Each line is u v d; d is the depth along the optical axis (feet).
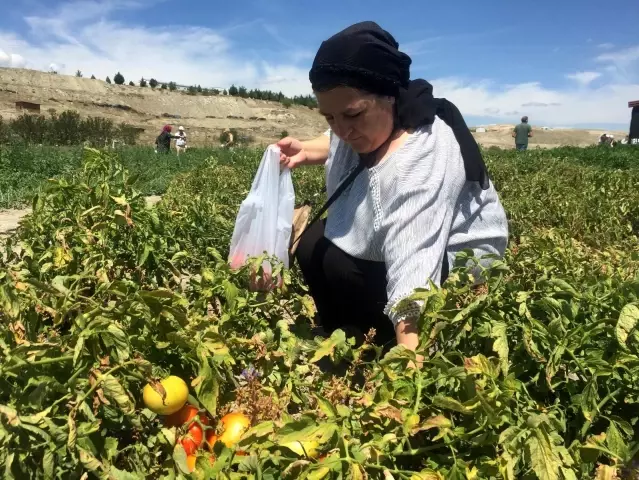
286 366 3.06
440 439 2.52
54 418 2.25
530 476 2.23
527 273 3.82
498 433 2.40
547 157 25.88
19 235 4.36
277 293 3.92
